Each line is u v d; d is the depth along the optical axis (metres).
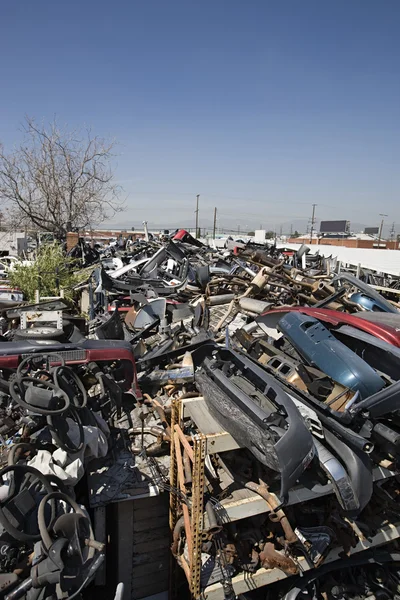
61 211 13.13
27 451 2.48
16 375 2.57
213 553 2.56
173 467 2.79
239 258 9.51
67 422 2.64
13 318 4.50
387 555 3.00
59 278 8.15
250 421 2.38
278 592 2.80
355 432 2.65
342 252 14.73
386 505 2.92
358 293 5.48
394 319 3.91
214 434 2.45
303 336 3.35
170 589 2.81
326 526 2.62
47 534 1.85
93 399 3.47
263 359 3.80
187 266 8.55
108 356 3.27
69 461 2.52
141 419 3.39
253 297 6.68
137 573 2.92
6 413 2.76
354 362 2.99
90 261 12.30
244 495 2.51
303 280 7.32
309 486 2.52
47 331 3.54
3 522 1.84
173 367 4.04
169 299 7.20
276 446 2.20
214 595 2.40
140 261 9.47
